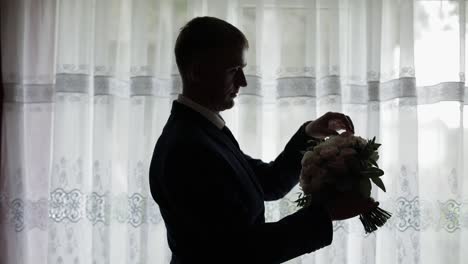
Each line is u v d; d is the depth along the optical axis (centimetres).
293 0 178
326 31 177
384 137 179
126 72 186
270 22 185
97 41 180
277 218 176
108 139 179
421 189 179
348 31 182
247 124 175
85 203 182
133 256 175
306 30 176
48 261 177
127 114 186
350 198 115
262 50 181
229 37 118
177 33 180
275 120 180
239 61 120
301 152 129
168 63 183
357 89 180
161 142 121
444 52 177
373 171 116
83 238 182
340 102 173
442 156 176
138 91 178
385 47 181
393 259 171
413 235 170
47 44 186
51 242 177
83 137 182
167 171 112
